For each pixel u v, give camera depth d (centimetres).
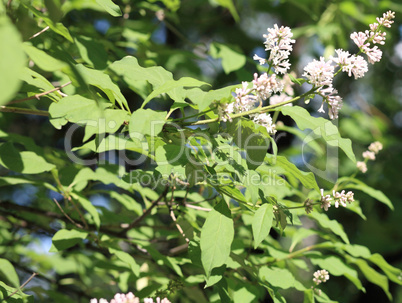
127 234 257
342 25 432
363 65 151
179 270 216
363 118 541
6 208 242
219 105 151
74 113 152
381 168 538
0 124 312
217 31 535
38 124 478
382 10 433
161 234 281
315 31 416
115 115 155
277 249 239
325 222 227
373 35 156
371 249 529
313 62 154
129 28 300
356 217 550
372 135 538
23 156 192
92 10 377
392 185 539
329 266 232
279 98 221
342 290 520
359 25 448
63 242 199
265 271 192
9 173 334
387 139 560
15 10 154
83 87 125
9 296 182
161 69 179
